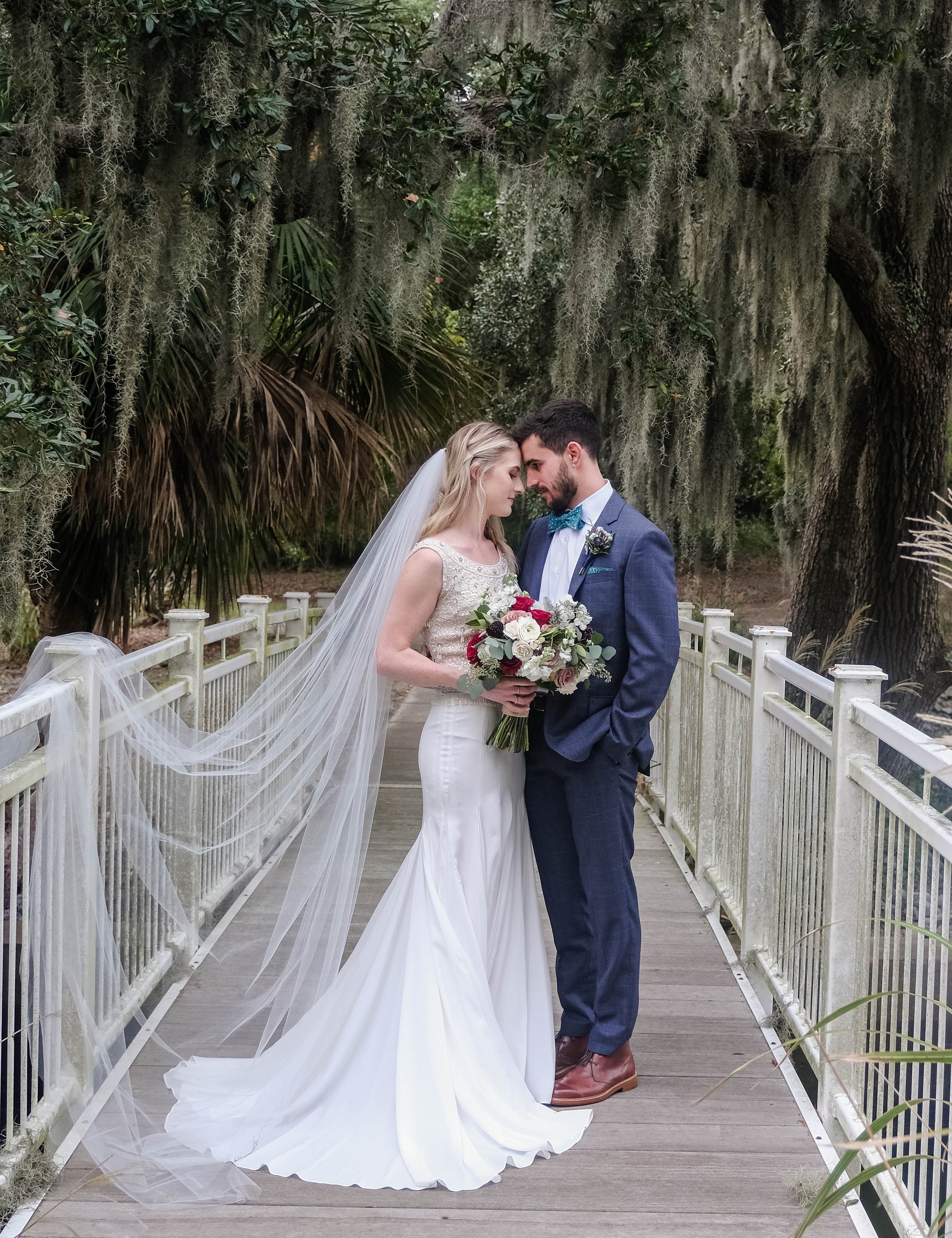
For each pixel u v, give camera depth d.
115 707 2.79
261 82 3.83
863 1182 1.54
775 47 5.98
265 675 4.93
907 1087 2.31
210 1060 2.85
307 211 4.48
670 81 4.18
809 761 2.98
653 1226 2.19
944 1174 2.21
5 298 3.20
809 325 5.88
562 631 2.45
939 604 6.43
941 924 1.98
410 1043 2.50
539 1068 2.73
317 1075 2.59
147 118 3.67
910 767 4.83
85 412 4.48
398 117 4.08
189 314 4.77
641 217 4.37
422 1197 2.29
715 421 6.05
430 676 2.58
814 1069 2.75
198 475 5.05
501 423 10.32
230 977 3.44
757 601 11.66
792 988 3.09
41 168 3.61
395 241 4.34
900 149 5.25
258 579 6.30
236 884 4.18
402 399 6.12
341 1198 2.29
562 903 2.85
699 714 4.78
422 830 2.69
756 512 13.48
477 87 4.56
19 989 2.59
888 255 6.00
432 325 6.04
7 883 2.54
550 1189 2.32
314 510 5.93
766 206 5.48
